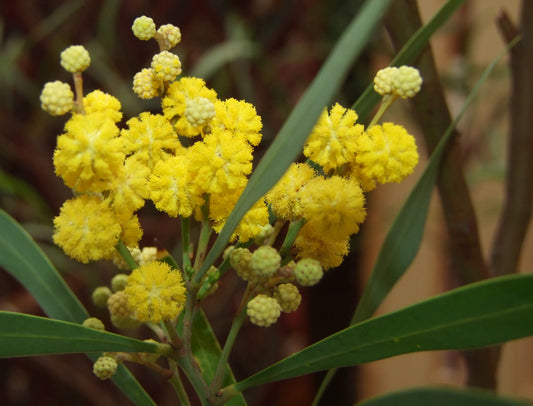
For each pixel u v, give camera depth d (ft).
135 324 0.49
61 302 0.53
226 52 1.00
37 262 0.53
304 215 0.41
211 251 0.40
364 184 0.42
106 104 0.41
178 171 0.41
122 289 0.52
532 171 0.64
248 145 0.42
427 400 0.33
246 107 0.42
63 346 0.42
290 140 0.34
